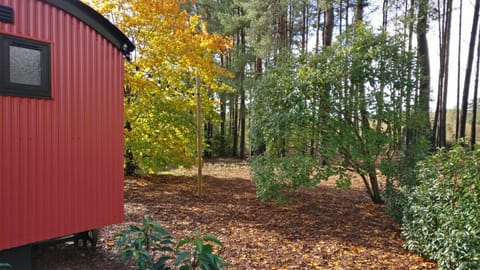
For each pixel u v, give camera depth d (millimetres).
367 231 5125
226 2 16797
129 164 9789
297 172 6004
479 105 18250
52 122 3305
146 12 7539
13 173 3020
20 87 3066
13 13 3027
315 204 6809
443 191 3746
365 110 5883
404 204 4742
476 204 3289
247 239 4691
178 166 8992
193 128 8883
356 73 5805
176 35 7676
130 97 8469
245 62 16094
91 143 3660
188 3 15398
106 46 3828
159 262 3002
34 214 3170
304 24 16906
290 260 3967
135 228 3178
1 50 2941
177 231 4930
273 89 6355
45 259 3791
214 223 5434
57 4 3336
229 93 16953
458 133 14773
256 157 6773
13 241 3029
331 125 5965
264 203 6910
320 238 4789
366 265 3846
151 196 7438
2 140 2947
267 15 14094
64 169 3408
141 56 7977
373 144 5855
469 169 3398
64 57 3402
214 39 7852
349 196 7539
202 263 2775
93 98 3680
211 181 9797
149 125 8734
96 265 3648
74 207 3500
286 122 6117
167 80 8695
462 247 3285
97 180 3725
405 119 5965
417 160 5566
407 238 4379
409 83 5855
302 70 6086
